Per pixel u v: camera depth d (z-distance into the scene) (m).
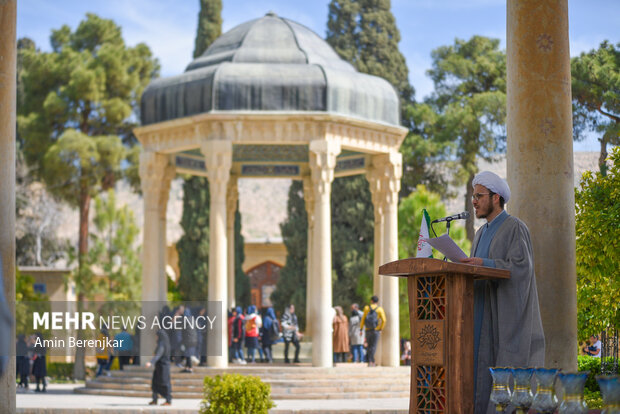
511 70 6.95
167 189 21.08
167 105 19.86
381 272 5.02
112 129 37.41
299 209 33.47
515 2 6.94
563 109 6.82
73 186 36.28
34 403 16.92
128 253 28.92
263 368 18.09
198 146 19.20
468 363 4.85
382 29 35.69
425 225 5.68
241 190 71.44
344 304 31.36
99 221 29.16
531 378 4.94
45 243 41.12
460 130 31.28
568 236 6.73
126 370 20.11
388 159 20.41
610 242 9.68
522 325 5.02
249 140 18.84
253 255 42.94
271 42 20.50
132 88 37.50
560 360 6.55
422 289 5.02
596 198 10.14
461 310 4.84
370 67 35.12
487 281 5.21
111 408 15.26
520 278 5.05
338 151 19.03
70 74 36.28
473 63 33.12
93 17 38.75
